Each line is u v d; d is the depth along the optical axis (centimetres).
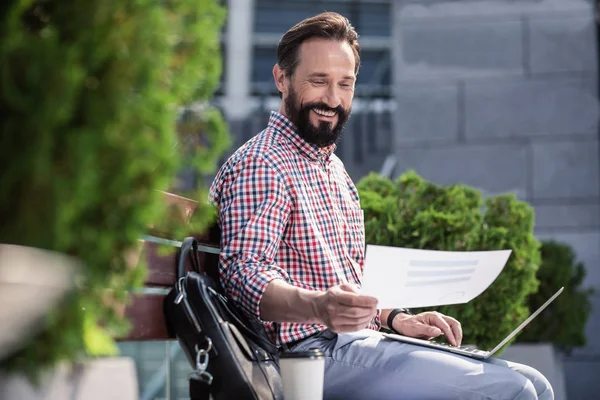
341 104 343
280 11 1354
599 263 936
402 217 559
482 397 296
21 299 177
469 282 325
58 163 182
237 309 305
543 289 741
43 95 177
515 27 961
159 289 287
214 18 215
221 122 219
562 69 952
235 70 1295
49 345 188
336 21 346
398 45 979
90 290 194
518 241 565
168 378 321
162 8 199
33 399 190
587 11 951
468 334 546
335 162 362
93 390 209
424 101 971
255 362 284
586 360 927
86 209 187
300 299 288
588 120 946
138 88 190
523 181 952
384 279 299
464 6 968
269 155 327
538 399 325
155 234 284
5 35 180
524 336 740
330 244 337
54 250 181
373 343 316
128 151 187
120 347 299
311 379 262
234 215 319
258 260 311
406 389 302
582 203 943
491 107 960
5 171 181
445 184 962
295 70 343
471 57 966
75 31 185
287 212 325
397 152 976
